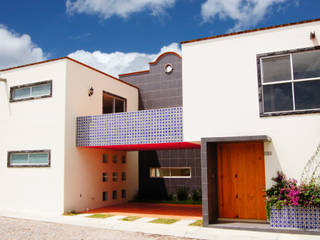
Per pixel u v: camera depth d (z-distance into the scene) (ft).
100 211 37.86
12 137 40.57
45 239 23.49
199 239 23.45
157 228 26.61
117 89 47.47
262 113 27.09
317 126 25.25
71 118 37.65
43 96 38.65
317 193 23.61
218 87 29.04
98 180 41.63
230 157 30.71
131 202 48.11
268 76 27.50
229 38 29.22
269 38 27.73
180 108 32.55
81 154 38.88
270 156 26.27
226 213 30.12
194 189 48.14
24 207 38.01
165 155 50.85
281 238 22.29
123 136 35.50
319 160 24.77
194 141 29.55
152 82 53.11
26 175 38.52
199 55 30.19
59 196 35.63
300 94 26.27
